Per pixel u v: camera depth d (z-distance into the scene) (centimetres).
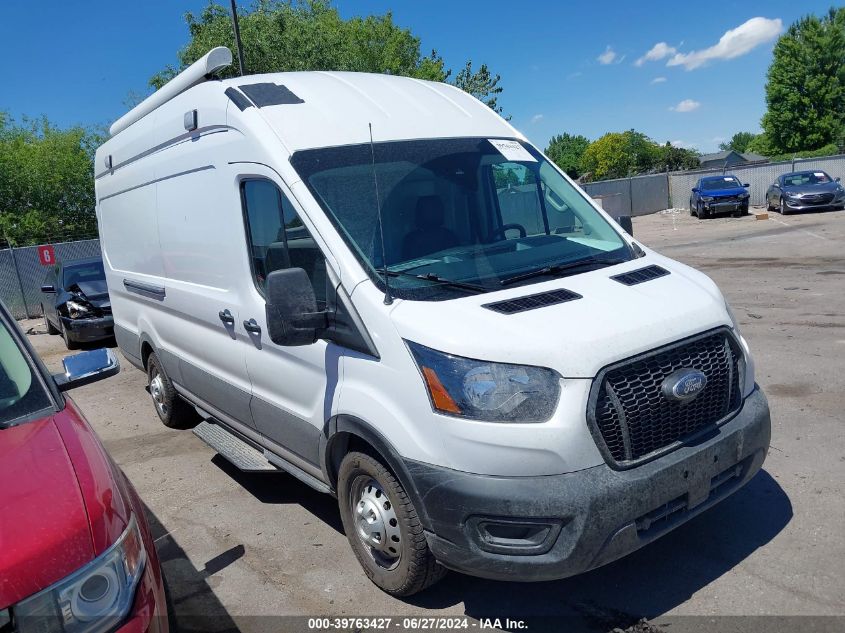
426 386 302
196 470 566
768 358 712
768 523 395
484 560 294
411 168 393
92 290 1228
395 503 327
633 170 7931
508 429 285
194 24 2369
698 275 381
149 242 585
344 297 344
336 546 421
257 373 433
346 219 360
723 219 2511
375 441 327
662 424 307
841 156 2983
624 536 292
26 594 199
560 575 288
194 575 404
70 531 214
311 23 2475
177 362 567
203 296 486
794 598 329
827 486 431
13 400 282
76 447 257
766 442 345
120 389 877
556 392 288
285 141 387
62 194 3098
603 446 290
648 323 314
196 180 477
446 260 361
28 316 1895
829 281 1101
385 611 351
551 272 361
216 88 450
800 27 5338
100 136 3219
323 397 366
